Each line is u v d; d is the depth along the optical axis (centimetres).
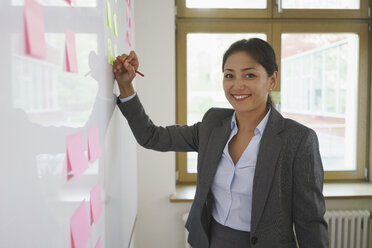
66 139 50
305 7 223
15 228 34
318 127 232
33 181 38
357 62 228
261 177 93
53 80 44
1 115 31
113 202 93
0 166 31
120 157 108
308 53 226
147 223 212
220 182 103
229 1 220
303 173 92
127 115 106
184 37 219
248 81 94
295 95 227
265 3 222
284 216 94
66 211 50
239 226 100
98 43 72
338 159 237
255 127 102
